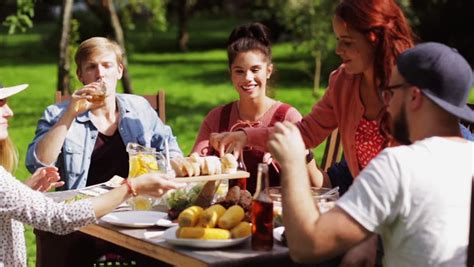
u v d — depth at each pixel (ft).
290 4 40.04
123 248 12.16
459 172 7.62
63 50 26.48
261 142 10.96
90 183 13.52
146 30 90.74
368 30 9.65
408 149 7.63
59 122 12.59
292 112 13.09
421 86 7.70
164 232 9.30
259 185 8.82
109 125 13.69
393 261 7.87
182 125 35.63
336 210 7.57
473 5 53.36
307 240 7.54
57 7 104.27
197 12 96.07
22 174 25.89
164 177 9.67
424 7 54.75
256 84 12.93
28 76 55.93
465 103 7.87
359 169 10.89
